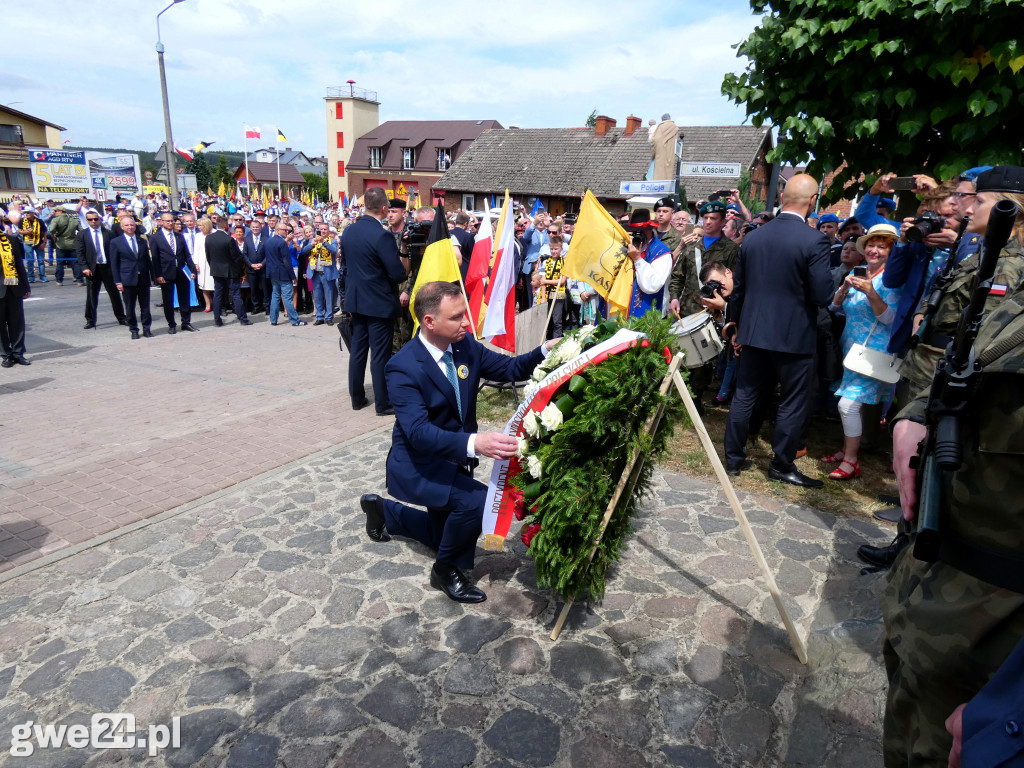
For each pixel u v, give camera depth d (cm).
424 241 702
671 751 243
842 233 562
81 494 459
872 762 231
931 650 131
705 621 320
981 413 124
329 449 552
